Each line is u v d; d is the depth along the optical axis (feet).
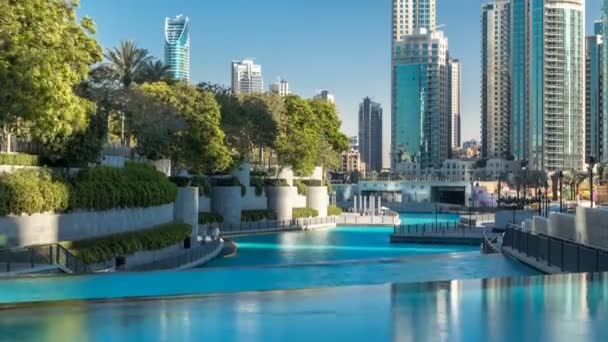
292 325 47.57
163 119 227.40
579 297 57.98
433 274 104.27
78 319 49.03
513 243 132.05
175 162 263.08
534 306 53.47
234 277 90.48
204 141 264.11
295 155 349.20
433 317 49.90
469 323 47.67
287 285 86.43
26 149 148.46
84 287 78.59
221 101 311.88
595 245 103.55
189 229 189.47
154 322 48.29
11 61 114.52
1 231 112.27
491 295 58.80
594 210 104.63
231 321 48.57
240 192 292.20
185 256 156.66
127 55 252.21
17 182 116.78
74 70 131.54
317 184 395.34
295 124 383.86
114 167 167.53
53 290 75.97
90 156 148.15
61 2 133.49
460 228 290.56
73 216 133.39
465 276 102.47
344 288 63.05
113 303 55.52
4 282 80.12
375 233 302.86
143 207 169.68
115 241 137.18
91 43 134.21
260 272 95.96
